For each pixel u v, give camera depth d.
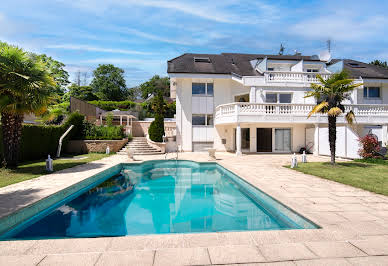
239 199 7.23
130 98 61.81
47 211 5.86
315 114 17.69
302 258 2.84
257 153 19.55
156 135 20.61
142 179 10.32
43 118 11.44
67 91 44.53
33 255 2.92
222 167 12.30
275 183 7.51
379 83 21.48
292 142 20.23
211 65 22.33
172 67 21.27
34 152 13.84
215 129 21.48
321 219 4.20
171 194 7.83
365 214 4.50
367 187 6.68
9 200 5.46
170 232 4.67
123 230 4.77
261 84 19.14
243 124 19.61
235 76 20.23
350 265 2.69
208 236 3.50
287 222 4.98
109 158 15.25
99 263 2.71
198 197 7.45
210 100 21.50
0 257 2.87
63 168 10.59
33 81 9.55
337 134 16.02
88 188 8.43
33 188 6.72
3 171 9.49
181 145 21.16
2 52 9.45
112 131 19.66
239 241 3.32
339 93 11.52
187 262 2.73
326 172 9.46
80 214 5.78
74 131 18.27
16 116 10.28
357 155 14.38
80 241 3.31
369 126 19.47
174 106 40.72
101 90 54.38
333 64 21.72
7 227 4.44
